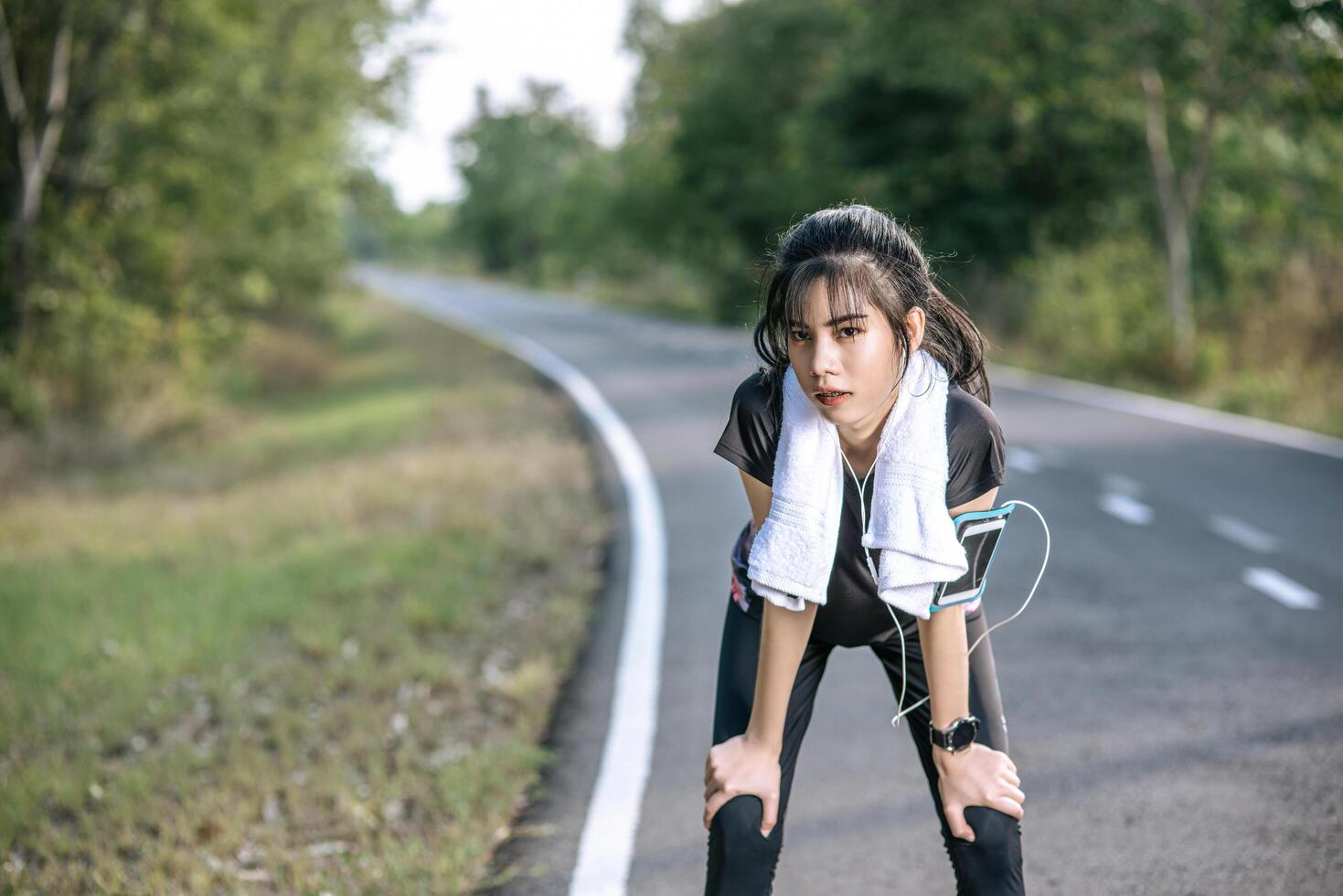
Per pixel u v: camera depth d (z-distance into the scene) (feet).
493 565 24.76
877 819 13.05
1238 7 46.98
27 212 46.26
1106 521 27.27
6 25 45.55
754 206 108.37
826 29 108.78
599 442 41.09
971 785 7.29
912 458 6.77
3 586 24.77
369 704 16.62
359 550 26.40
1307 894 11.15
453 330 107.76
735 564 7.91
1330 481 31.58
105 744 16.21
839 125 75.41
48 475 43.06
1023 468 33.99
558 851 12.48
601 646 19.36
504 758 14.71
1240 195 60.03
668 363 69.72
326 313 110.52
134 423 50.44
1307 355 51.13
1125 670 17.56
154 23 48.93
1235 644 18.57
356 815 13.33
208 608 22.25
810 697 8.12
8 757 15.83
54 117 46.09
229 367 69.92
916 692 8.00
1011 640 19.16
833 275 6.46
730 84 110.83
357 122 76.07
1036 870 11.85
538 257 298.76
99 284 48.34
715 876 7.25
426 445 42.09
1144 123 62.03
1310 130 51.16
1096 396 50.24
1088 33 53.36
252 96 54.70
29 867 12.68
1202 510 28.25
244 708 16.99
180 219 55.62
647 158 135.13
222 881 12.11
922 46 64.90
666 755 14.92
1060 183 71.10
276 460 45.29
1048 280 66.90
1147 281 60.85
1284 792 13.34
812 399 6.74
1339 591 21.33
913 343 6.77
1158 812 12.98
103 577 25.67
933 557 6.73
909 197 73.05
